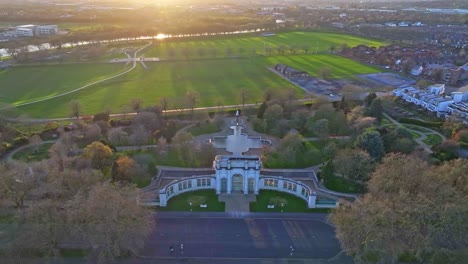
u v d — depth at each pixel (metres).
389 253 129.62
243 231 161.12
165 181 189.00
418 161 169.50
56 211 136.75
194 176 188.12
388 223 131.00
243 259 145.75
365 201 144.62
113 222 132.62
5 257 129.50
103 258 134.25
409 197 142.00
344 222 137.38
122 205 137.50
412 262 138.50
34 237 129.88
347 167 186.25
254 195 186.38
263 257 147.00
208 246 152.12
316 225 165.50
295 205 178.88
